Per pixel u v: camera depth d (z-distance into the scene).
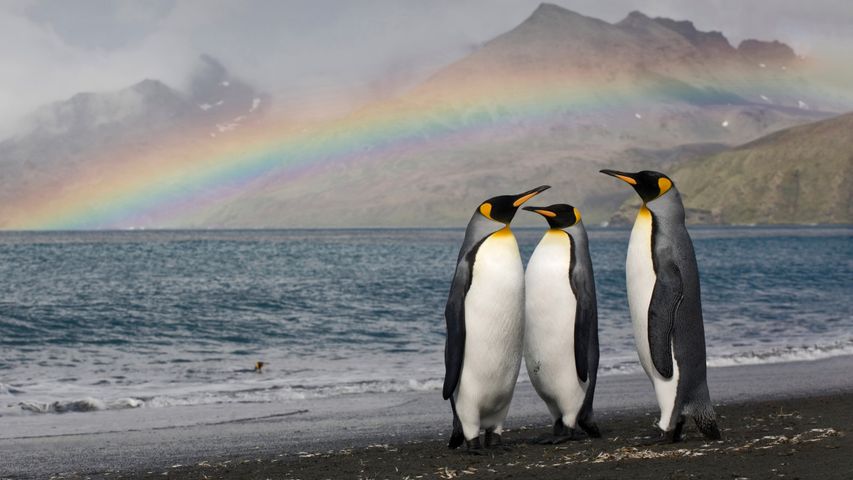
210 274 56.62
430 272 59.88
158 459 9.24
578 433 9.26
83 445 10.12
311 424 11.60
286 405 13.32
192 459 9.22
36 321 27.97
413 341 23.86
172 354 21.28
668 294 8.02
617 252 104.00
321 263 73.00
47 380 16.91
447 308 8.46
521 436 10.02
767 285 47.69
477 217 8.50
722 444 7.87
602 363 17.97
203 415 12.39
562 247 8.93
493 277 8.27
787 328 26.20
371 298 38.34
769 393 13.71
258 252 98.31
